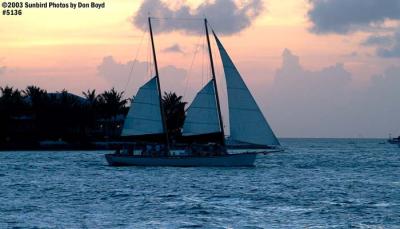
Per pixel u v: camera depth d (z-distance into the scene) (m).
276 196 163.12
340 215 131.75
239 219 126.75
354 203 149.38
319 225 120.62
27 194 168.75
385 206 144.38
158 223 122.50
